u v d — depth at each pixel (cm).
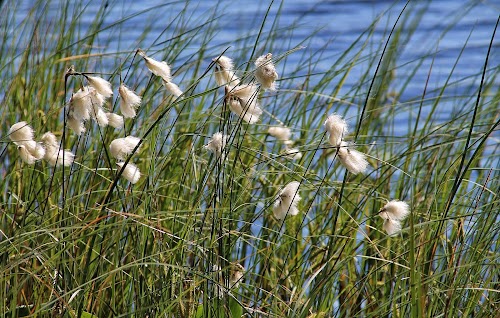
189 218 503
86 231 531
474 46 1437
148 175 524
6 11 852
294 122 766
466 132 726
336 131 462
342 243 609
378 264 598
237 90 471
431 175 661
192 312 488
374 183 648
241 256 632
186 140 641
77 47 777
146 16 1395
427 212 594
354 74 1159
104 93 472
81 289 484
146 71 780
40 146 494
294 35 1507
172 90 504
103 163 617
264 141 670
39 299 479
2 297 471
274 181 675
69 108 474
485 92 780
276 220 634
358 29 1564
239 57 795
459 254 524
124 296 517
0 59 781
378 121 765
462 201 644
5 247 476
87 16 1311
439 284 530
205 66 938
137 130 623
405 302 482
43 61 726
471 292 523
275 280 582
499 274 556
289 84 805
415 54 1287
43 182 618
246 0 1672
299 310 510
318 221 649
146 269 515
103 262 519
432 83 1208
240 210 564
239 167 642
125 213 466
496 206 548
